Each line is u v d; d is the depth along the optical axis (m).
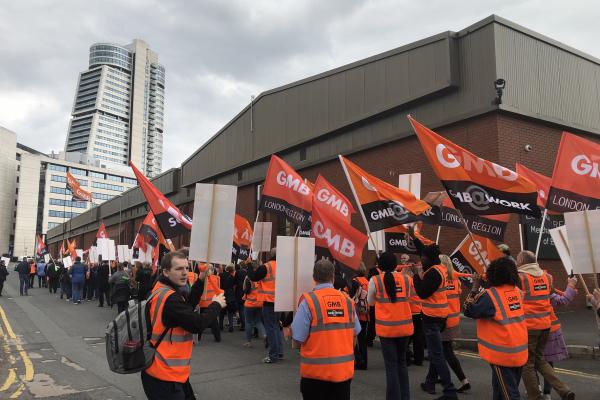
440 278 5.72
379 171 16.48
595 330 10.00
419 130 6.66
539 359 5.43
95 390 6.46
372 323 7.64
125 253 19.23
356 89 17.66
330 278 4.11
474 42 13.80
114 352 3.47
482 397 5.99
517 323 4.56
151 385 3.46
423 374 7.27
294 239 5.02
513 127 13.30
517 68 13.53
